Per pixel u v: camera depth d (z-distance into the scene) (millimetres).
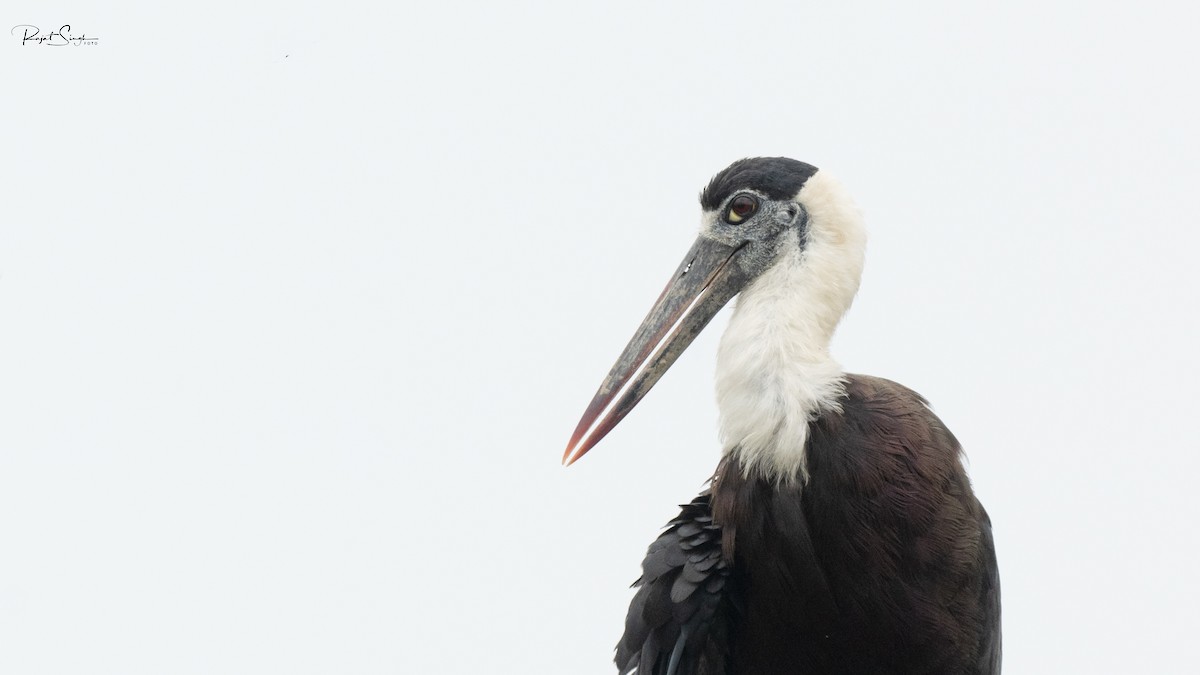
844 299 12633
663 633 13094
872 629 12258
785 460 12008
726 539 12539
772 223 12977
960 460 12570
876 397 12273
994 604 12906
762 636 12742
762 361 12172
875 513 11977
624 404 13570
